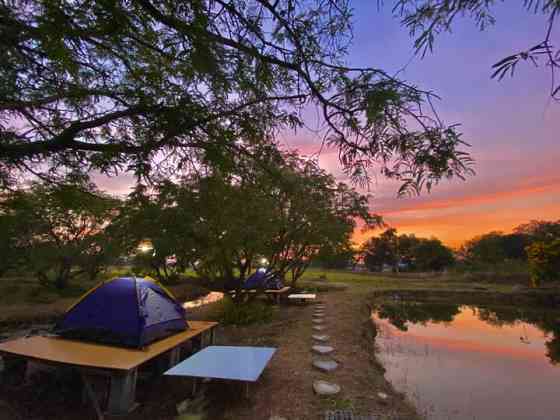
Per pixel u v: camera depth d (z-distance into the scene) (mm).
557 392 5121
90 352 3748
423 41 1165
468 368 6273
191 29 1634
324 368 4559
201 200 3496
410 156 1504
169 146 2268
